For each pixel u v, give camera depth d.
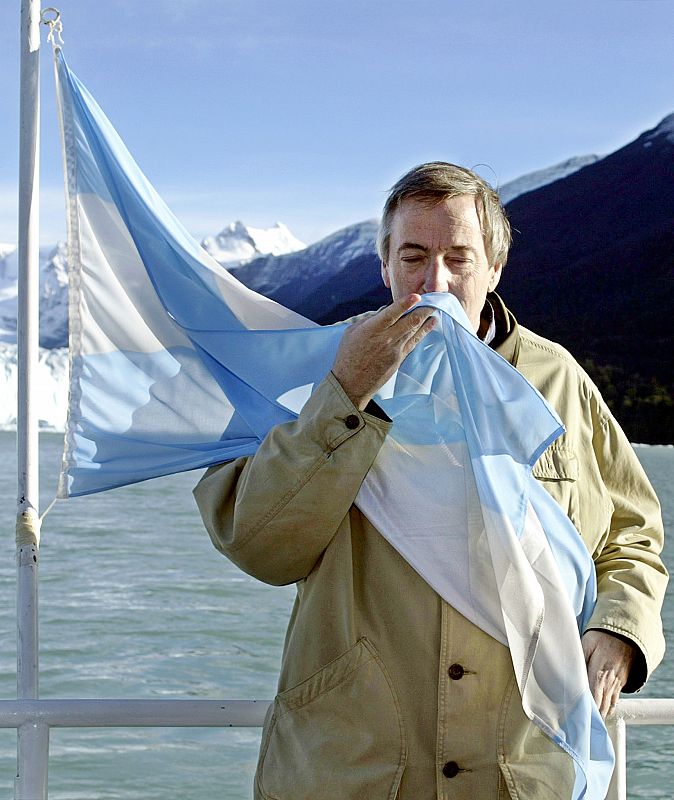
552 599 1.83
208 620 14.84
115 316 2.39
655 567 2.01
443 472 1.88
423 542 1.83
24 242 2.21
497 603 1.80
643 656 1.88
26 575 2.13
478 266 1.97
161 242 2.42
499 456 1.85
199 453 2.31
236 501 1.88
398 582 1.84
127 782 7.79
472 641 1.80
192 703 1.95
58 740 8.53
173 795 7.58
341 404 1.80
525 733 1.79
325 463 1.80
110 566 19.84
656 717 1.99
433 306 1.77
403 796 1.76
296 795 1.76
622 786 1.99
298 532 1.82
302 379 2.18
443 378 1.92
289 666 1.86
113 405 2.36
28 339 2.20
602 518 2.04
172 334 2.38
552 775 1.78
